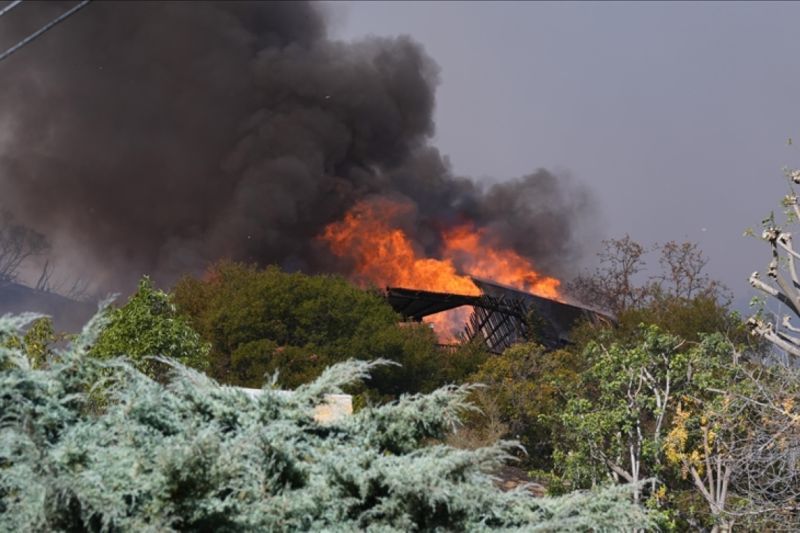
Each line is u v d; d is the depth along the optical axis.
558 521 14.83
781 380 36.28
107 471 12.94
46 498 11.90
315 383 15.91
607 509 15.31
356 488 14.32
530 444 71.69
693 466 45.78
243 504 13.13
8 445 12.95
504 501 15.19
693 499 45.72
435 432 16.33
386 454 16.02
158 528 12.19
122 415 14.41
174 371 16.14
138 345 51.28
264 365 92.25
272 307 97.62
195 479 12.55
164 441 13.97
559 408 56.03
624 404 49.41
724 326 92.12
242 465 13.55
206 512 12.73
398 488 13.94
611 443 50.31
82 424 14.40
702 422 44.94
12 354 14.66
